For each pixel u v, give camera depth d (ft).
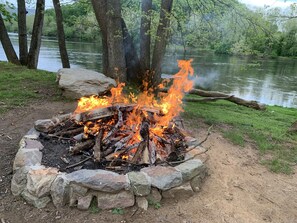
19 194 10.63
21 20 36.63
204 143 16.22
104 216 9.89
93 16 35.19
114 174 10.51
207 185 12.17
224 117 21.99
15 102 21.09
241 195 11.76
